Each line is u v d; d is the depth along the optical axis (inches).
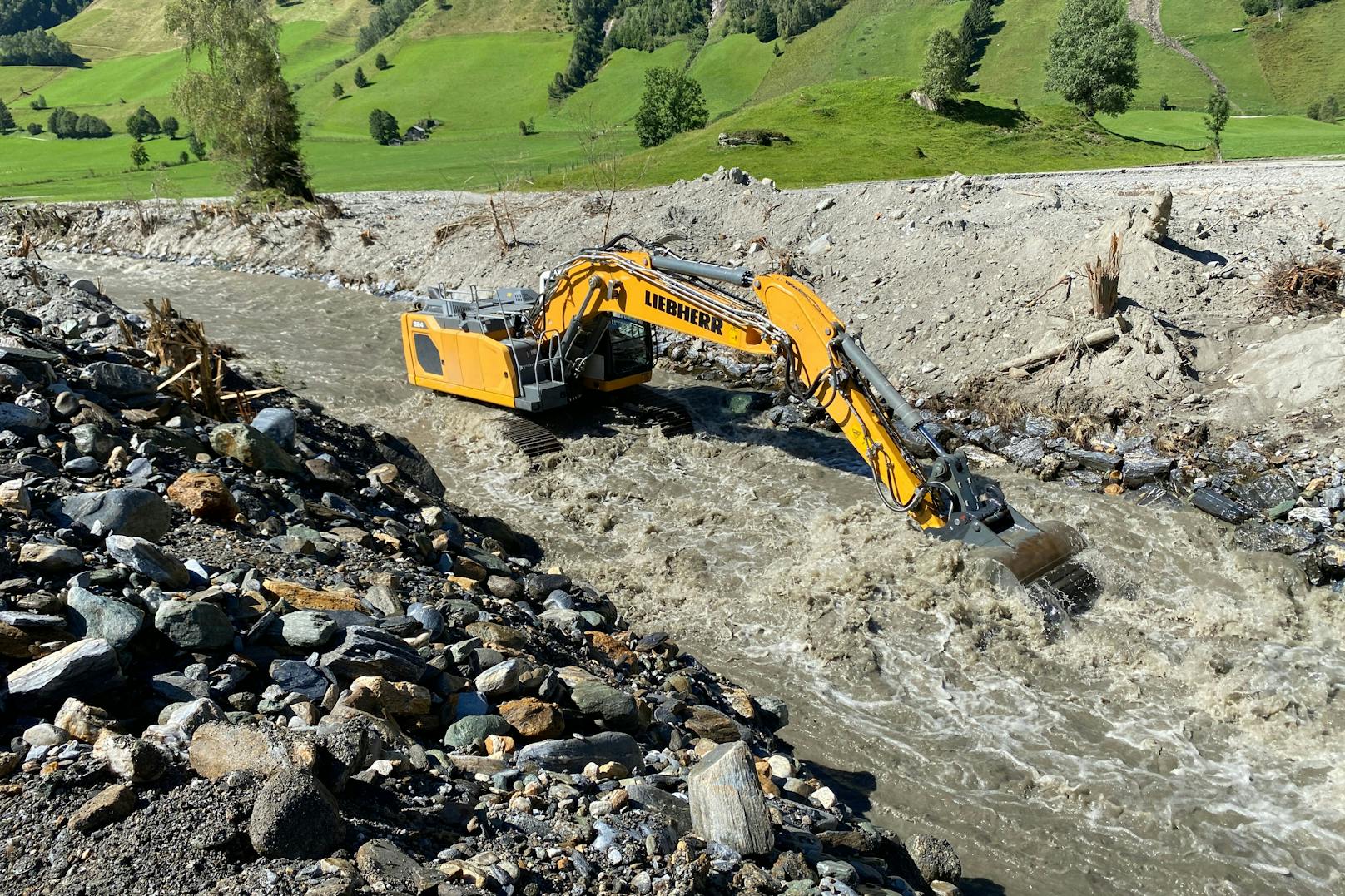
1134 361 637.9
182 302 1003.3
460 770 221.1
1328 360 589.0
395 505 461.1
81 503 287.7
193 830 170.9
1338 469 532.1
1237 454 563.2
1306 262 705.6
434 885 171.2
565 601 403.5
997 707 378.9
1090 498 549.6
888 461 461.7
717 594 462.3
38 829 170.6
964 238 817.5
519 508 553.6
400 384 734.5
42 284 709.3
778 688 393.7
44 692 200.8
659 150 2217.0
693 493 569.3
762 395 714.2
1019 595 425.7
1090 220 797.9
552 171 2297.0
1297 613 433.7
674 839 214.5
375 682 231.3
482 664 276.4
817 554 483.2
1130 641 410.3
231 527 334.0
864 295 810.8
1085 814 323.6
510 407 644.7
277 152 1539.1
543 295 642.2
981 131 2161.7
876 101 2372.0
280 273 1170.6
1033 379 664.4
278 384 715.4
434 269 1085.1
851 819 282.4
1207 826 317.7
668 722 302.5
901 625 426.6
